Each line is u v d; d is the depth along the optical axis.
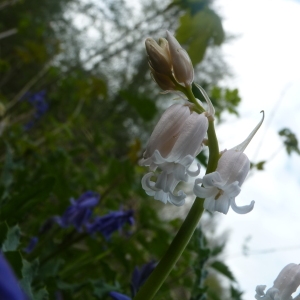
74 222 0.15
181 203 0.07
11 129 0.30
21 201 0.11
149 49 0.07
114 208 0.20
